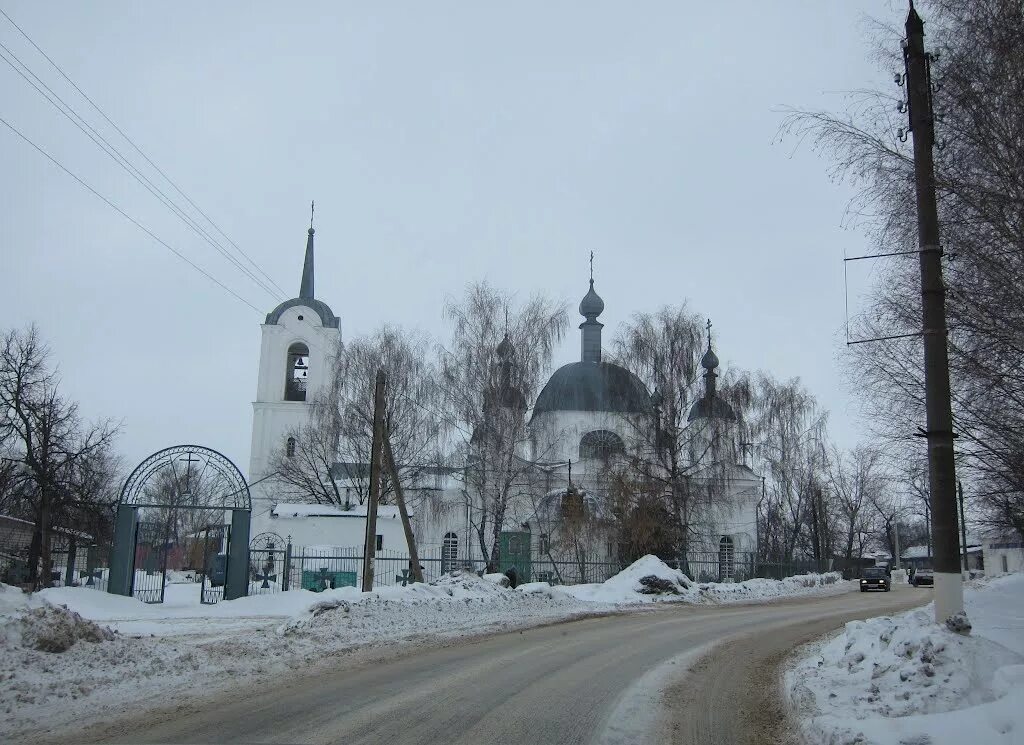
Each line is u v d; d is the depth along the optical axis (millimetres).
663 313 42906
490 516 45031
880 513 83000
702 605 33594
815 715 8859
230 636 17328
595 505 43406
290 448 58406
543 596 28578
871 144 12047
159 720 8750
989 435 14750
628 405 42312
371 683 11289
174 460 29984
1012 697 7543
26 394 37594
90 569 33250
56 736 8023
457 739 8125
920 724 7652
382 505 44344
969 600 18859
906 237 12742
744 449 42750
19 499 38188
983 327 12070
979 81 11094
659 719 9609
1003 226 11125
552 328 42062
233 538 29344
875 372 16312
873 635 12305
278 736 8023
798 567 54656
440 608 22391
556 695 10789
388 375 47812
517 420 40844
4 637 11617
